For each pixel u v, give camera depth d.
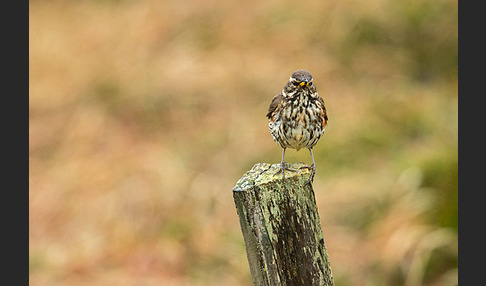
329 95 15.66
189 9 18.98
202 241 12.42
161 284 11.93
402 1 17.34
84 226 13.43
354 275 11.34
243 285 11.66
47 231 13.63
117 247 12.78
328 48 16.97
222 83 16.27
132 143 15.27
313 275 6.54
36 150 15.91
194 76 16.61
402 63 16.55
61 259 12.88
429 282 11.06
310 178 6.55
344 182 12.77
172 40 18.31
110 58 18.41
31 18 21.89
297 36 17.28
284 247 6.47
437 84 16.14
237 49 17.33
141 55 18.06
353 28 17.20
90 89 17.33
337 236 11.89
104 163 14.78
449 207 11.51
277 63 16.66
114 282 12.13
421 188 11.91
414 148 13.41
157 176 13.79
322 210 12.34
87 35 19.92
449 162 12.04
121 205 13.45
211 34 18.02
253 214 6.45
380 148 13.73
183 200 13.25
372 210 12.11
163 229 12.93
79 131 15.98
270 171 6.62
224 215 12.88
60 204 14.04
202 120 15.49
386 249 11.38
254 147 14.18
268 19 17.94
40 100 17.50
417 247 11.19
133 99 16.47
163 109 16.06
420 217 11.54
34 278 12.45
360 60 16.59
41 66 18.89
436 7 17.19
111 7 21.44
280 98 8.57
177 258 12.30
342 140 13.88
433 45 16.83
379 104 15.12
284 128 8.52
